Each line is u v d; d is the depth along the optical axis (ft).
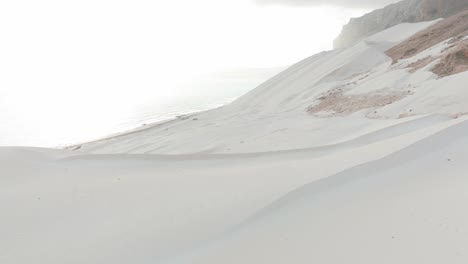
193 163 33.94
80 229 20.33
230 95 292.40
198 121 118.21
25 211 22.43
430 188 20.97
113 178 29.09
